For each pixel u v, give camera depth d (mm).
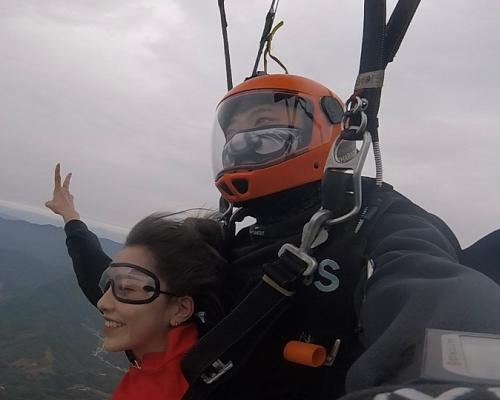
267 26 1145
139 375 813
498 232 805
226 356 722
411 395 312
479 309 420
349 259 739
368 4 742
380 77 733
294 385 771
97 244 1244
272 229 888
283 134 861
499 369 342
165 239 833
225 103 946
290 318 768
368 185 824
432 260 542
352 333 750
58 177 1353
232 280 890
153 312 804
